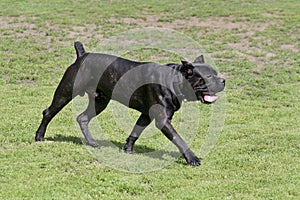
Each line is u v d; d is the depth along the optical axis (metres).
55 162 7.96
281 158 8.45
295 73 15.71
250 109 12.00
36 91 13.10
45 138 9.23
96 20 21.31
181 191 7.02
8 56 16.23
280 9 24.14
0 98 12.30
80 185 7.14
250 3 25.55
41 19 21.03
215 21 22.08
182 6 24.61
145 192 7.04
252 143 9.28
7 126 9.87
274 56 17.47
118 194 6.93
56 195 6.79
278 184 7.36
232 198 6.81
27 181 7.22
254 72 15.67
